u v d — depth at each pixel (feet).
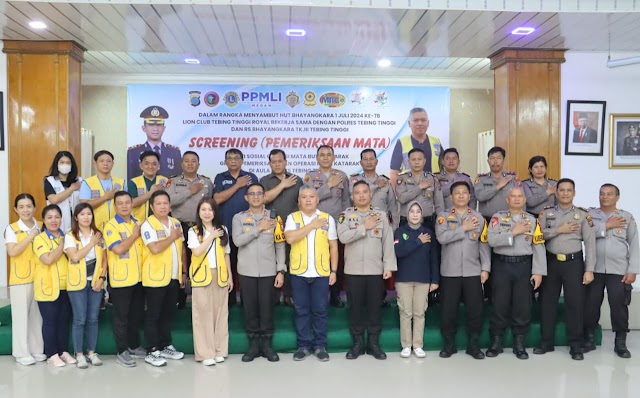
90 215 13.80
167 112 24.85
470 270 14.60
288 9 14.05
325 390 12.21
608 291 15.07
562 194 14.84
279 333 14.92
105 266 14.25
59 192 15.10
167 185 16.38
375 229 14.56
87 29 15.96
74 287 13.64
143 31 16.10
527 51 18.25
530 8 14.14
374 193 16.51
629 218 15.17
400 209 16.53
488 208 16.56
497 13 14.35
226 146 25.00
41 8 14.07
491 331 15.03
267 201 16.06
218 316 14.30
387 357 14.65
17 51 17.22
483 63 23.02
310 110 25.17
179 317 15.81
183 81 25.12
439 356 14.75
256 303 14.48
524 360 14.47
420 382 12.75
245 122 25.00
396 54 18.95
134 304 14.37
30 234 13.93
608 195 15.14
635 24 15.34
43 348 14.38
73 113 17.79
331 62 22.94
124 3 13.64
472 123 26.08
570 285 14.79
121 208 13.99
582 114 19.49
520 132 18.38
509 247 14.65
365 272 14.47
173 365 13.96
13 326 13.96
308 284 14.58
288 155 25.16
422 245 14.61
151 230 13.87
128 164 24.76
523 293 14.70
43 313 13.79
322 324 14.57
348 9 14.03
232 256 16.43
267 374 13.26
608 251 15.03
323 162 16.57
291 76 25.20
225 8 13.98
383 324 15.65
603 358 14.70
